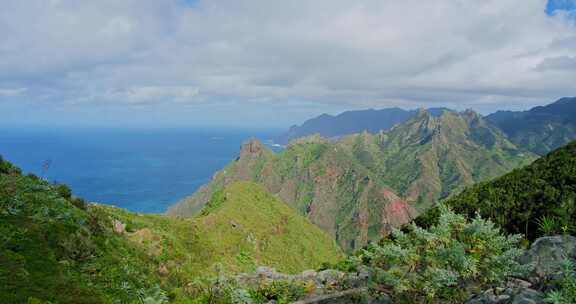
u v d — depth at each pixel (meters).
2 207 13.40
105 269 13.13
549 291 5.41
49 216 14.38
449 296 6.39
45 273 10.36
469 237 7.01
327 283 8.78
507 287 6.28
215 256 44.84
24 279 9.39
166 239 27.25
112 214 27.75
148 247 23.48
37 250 11.48
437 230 6.99
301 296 8.16
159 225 44.56
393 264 7.35
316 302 7.25
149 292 11.57
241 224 86.19
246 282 9.91
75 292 10.02
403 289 6.57
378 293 7.03
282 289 8.37
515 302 5.30
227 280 8.59
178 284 17.28
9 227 12.01
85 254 13.16
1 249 10.41
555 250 6.57
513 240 6.77
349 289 7.72
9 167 18.66
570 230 8.11
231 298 7.84
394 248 6.93
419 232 7.00
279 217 112.88
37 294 8.95
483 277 6.36
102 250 15.00
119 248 17.34
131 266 15.35
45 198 16.19
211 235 63.03
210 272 22.56
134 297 11.53
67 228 14.30
